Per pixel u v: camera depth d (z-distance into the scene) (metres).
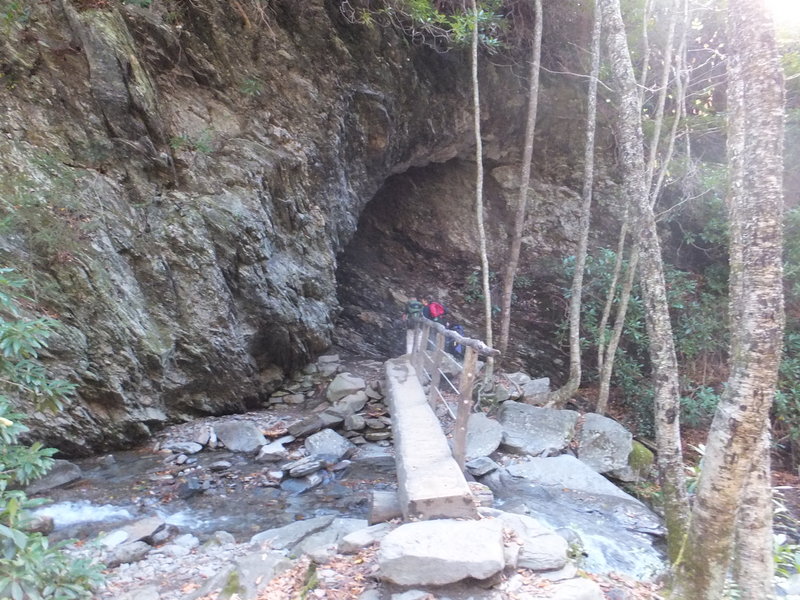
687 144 10.66
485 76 11.35
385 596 2.87
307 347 8.44
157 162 6.99
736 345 2.69
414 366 7.82
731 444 2.59
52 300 5.48
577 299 8.19
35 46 6.35
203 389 6.89
